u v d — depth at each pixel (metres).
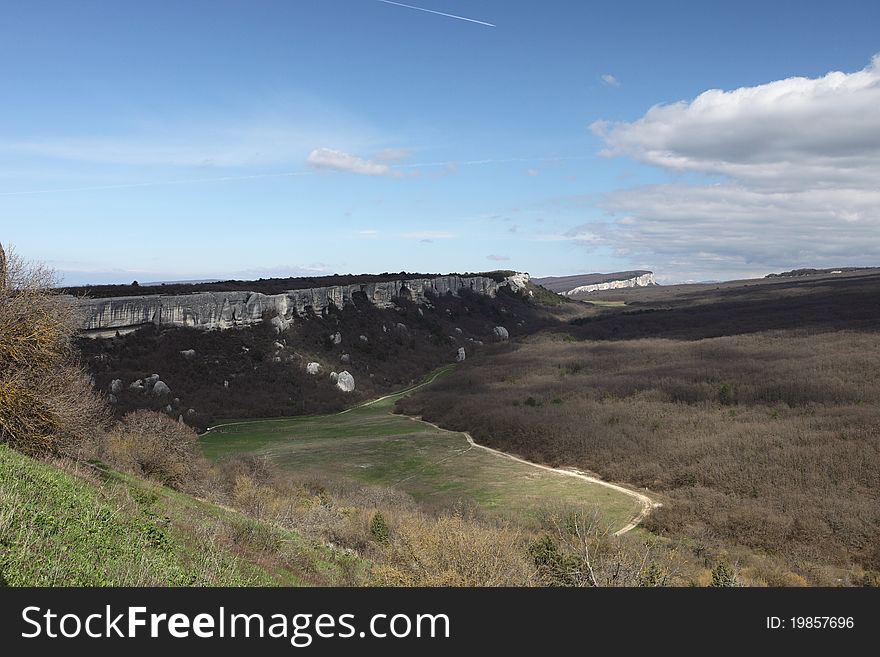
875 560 35.00
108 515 13.92
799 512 40.66
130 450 27.80
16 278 19.98
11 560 9.95
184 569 13.03
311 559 19.20
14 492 12.47
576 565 18.70
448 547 17.19
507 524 31.64
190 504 21.58
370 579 18.03
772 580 29.86
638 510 44.56
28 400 18.66
